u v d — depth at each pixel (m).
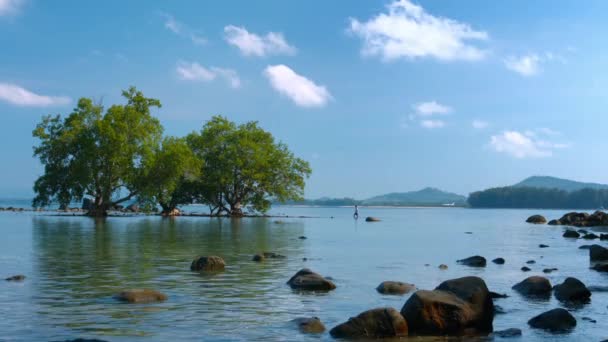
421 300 11.70
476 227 61.84
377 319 11.22
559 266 22.80
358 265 22.14
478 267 22.05
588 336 11.16
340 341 10.62
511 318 12.74
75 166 70.06
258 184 86.50
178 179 76.88
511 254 28.12
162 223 58.34
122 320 11.80
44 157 72.56
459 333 11.45
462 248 31.39
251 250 28.09
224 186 86.06
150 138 73.62
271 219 77.25
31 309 12.78
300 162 88.38
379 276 18.89
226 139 86.69
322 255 26.14
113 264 21.42
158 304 13.56
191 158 76.88
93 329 11.01
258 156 84.44
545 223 77.12
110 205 73.56
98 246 29.28
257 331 11.10
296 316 12.46
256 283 16.94
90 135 71.19
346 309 13.30
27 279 17.27
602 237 40.28
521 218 106.31
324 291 15.69
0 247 28.23
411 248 30.73
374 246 31.88
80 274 18.50
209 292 15.33
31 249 27.25
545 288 15.84
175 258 23.77
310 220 76.69
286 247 30.39
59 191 73.62
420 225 65.81
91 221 60.31
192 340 10.35
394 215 131.38
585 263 23.97
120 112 70.94
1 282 16.56
